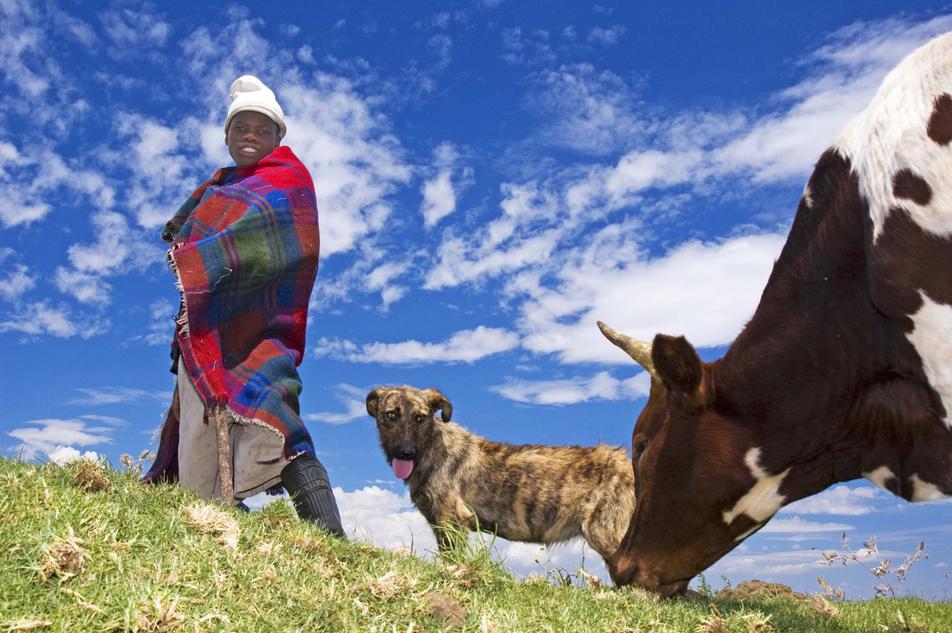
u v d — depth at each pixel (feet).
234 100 19.20
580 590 14.57
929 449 12.13
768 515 13.75
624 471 27.89
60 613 7.73
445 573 13.37
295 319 18.12
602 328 15.12
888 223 11.28
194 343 16.52
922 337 11.18
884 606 20.18
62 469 12.46
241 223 17.31
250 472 16.63
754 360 13.05
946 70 11.19
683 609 13.66
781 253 13.33
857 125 12.39
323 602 9.71
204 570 9.76
